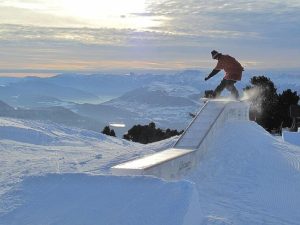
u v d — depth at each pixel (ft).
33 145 61.41
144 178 26.81
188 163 40.63
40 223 24.09
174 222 23.30
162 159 36.32
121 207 24.67
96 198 25.66
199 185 37.45
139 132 123.65
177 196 25.09
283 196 35.81
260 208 32.40
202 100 60.08
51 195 26.32
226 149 46.85
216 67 58.44
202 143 44.62
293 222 29.84
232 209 31.35
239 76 58.29
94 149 60.13
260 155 45.80
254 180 39.32
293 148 50.96
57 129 77.92
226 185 37.63
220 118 51.78
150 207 24.44
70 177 27.63
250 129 53.36
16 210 25.23
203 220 26.61
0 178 39.27
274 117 126.72
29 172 42.57
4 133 66.23
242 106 57.72
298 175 41.47
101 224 23.56
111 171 34.14
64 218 24.32
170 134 122.31
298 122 106.93
